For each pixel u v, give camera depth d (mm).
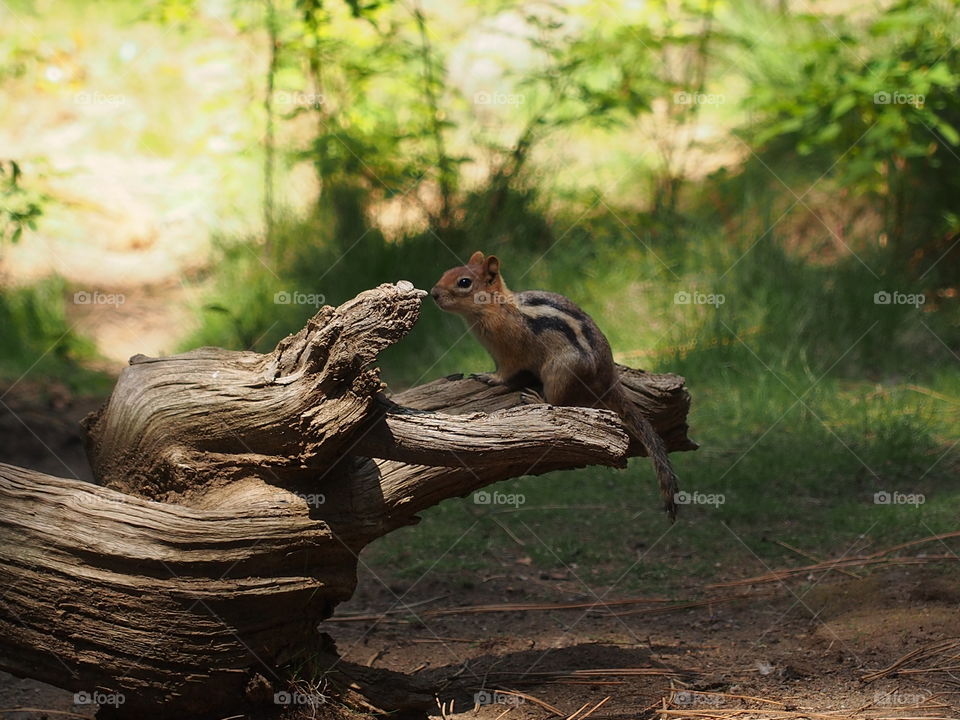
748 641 7531
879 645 7148
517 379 8125
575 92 16828
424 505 6586
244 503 5777
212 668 5570
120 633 5426
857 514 9812
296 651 5914
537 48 17047
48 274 15961
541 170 16281
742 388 12773
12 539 5387
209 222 17203
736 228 15797
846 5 17891
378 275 14609
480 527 10031
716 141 17469
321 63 16672
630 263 15148
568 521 10148
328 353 5820
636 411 7605
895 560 8742
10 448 11312
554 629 7895
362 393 5844
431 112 16047
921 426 11531
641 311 14508
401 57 16484
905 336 13969
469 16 20438
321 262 15047
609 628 7883
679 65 18375
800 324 13711
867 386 12961
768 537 9562
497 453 6082
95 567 5410
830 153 16094
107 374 13688
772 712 6270
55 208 17094
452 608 8359
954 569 8367
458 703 6547
